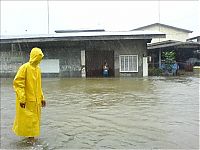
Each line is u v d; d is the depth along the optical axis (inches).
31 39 1024.9
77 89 665.0
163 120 333.7
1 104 478.0
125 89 644.7
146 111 388.2
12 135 283.1
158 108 407.5
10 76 1106.7
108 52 1050.7
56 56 1071.0
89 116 368.2
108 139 264.5
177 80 823.1
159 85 705.0
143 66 1031.6
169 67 1046.4
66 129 304.5
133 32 1043.3
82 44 1055.6
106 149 236.7
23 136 263.1
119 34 995.3
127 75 1039.6
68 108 427.5
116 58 1043.9
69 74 1067.9
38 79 265.4
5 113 399.9
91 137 272.4
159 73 1047.0
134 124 318.7
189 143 246.8
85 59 1061.1
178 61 1157.1
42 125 323.6
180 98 492.4
